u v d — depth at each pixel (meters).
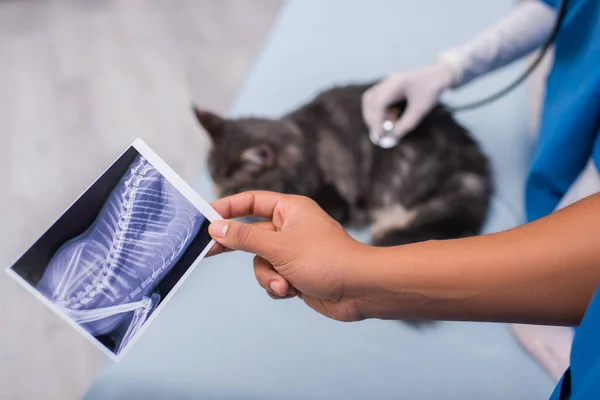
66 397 1.28
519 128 1.01
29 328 1.36
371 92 0.97
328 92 1.02
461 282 0.51
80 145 1.64
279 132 0.95
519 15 0.91
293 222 0.59
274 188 0.92
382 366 0.79
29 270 0.57
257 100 1.07
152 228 0.60
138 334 0.58
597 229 0.47
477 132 1.00
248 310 0.84
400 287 0.53
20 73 1.79
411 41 1.15
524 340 0.79
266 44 1.15
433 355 0.80
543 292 0.49
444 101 1.05
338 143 0.96
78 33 1.86
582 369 0.48
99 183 0.59
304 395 0.77
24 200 1.56
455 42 1.15
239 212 0.64
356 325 0.83
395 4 1.20
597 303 0.45
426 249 0.53
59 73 1.78
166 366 0.79
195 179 0.99
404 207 0.91
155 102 1.70
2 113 1.71
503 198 0.94
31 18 1.91
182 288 0.86
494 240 0.51
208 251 0.60
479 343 0.81
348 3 1.20
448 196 0.91
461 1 1.21
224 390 0.77
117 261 0.59
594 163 0.71
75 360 1.32
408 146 0.95
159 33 1.84
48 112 1.71
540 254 0.48
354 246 0.56
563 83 0.82
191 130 1.63
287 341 0.81
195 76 1.74
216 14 1.87
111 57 1.80
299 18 1.18
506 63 0.97
